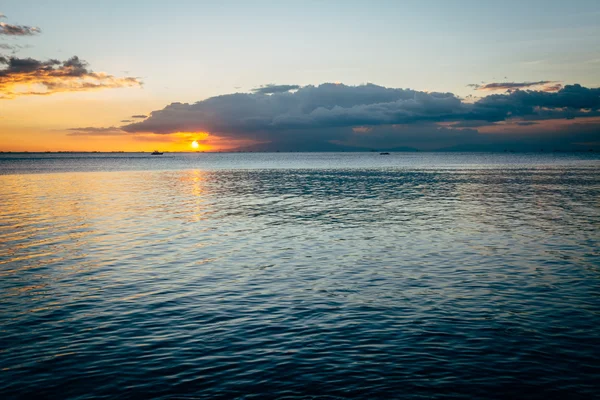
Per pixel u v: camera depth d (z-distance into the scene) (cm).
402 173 12912
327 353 1278
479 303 1714
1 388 1098
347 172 13938
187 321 1545
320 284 1983
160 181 9619
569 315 1579
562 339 1370
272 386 1096
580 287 1912
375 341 1360
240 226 3600
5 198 5850
